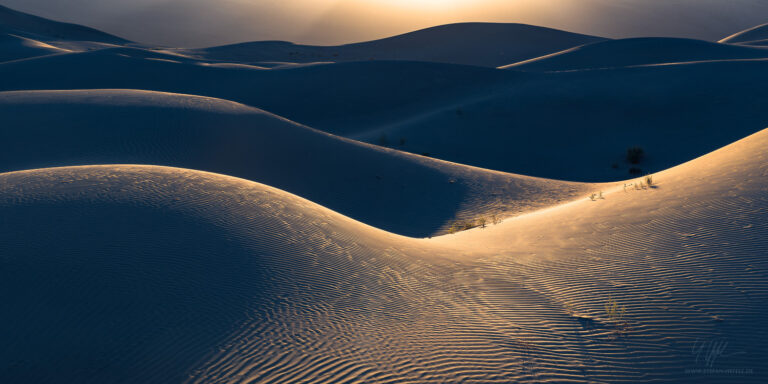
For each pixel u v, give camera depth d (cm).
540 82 5338
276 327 666
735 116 3906
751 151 1539
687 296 763
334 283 818
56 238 812
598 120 4253
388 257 991
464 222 1934
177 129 2452
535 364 609
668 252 940
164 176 1172
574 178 3344
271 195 1179
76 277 720
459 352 632
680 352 628
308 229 1020
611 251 1005
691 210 1135
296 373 576
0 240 795
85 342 614
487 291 856
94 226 862
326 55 14100
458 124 4341
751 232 948
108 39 19350
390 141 4062
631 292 802
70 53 6350
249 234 928
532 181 2673
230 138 2459
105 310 666
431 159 2964
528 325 714
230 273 785
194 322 660
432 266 983
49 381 562
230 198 1088
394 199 2211
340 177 2344
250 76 6147
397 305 773
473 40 15138
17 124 2327
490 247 1206
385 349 634
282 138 2605
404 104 5453
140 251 802
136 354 600
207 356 601
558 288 859
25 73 5622
